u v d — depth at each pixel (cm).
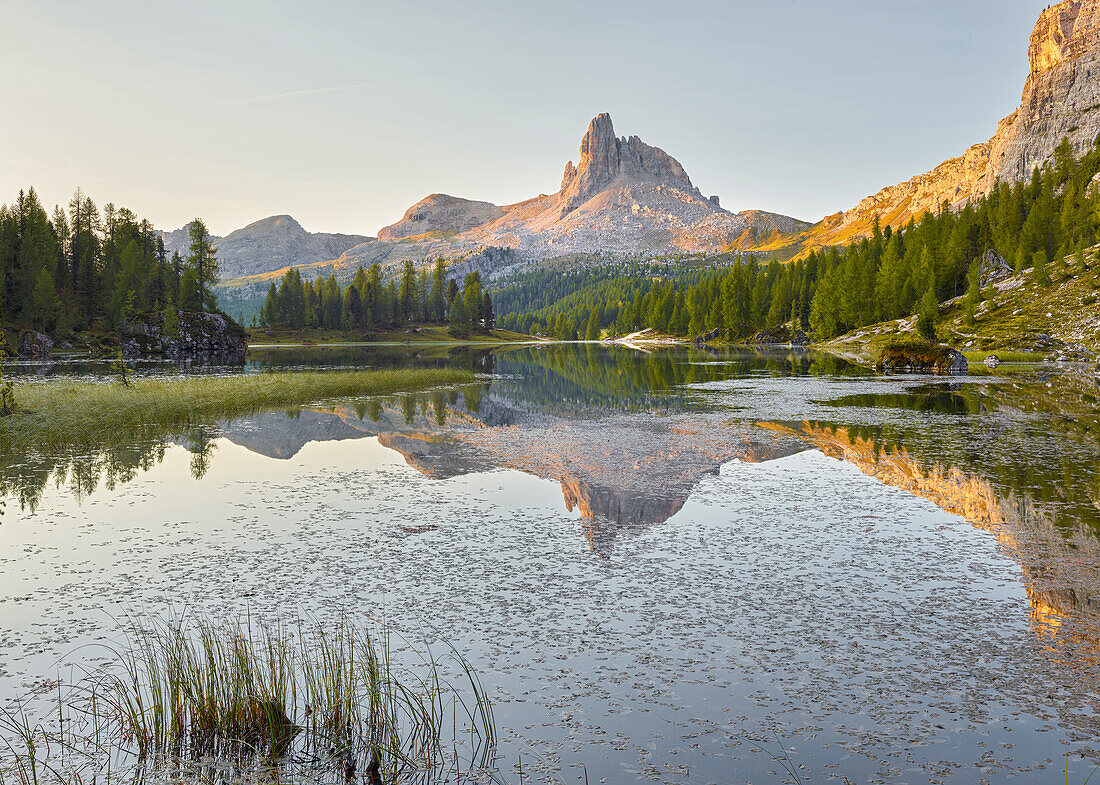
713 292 19925
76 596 1160
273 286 18750
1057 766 693
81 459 2384
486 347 15925
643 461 2328
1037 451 2416
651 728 773
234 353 12450
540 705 823
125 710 817
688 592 1172
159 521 1620
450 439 2806
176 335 11431
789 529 1530
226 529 1553
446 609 1106
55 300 10856
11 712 814
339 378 5244
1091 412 3497
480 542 1455
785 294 17375
